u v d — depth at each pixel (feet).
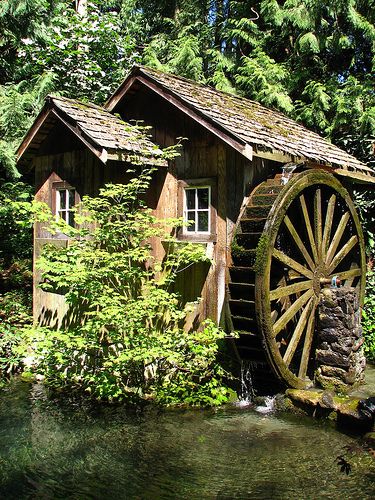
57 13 33.35
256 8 35.60
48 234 22.21
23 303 27.22
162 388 18.35
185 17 40.88
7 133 28.60
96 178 20.31
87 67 33.01
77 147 21.03
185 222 17.63
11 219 29.58
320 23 31.19
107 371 18.63
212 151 18.10
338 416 15.75
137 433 15.84
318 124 29.45
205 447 14.69
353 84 29.25
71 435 15.85
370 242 26.63
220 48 39.81
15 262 30.89
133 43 35.37
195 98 18.86
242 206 17.54
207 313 17.93
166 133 19.54
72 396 19.36
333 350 17.21
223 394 17.87
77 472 13.58
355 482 12.53
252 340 17.13
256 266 16.26
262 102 31.42
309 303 19.11
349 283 21.90
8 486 12.94
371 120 26.73
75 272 17.10
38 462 14.17
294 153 18.35
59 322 21.54
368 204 26.48
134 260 17.97
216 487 12.55
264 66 31.89
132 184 17.69
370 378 18.69
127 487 12.74
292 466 13.42
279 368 16.94
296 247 19.54
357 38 31.99
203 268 18.10
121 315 16.61
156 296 17.37
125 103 20.89
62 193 22.06
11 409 18.15
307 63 32.76
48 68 32.55
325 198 21.72
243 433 15.57
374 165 27.58
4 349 22.26
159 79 19.11
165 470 13.50
